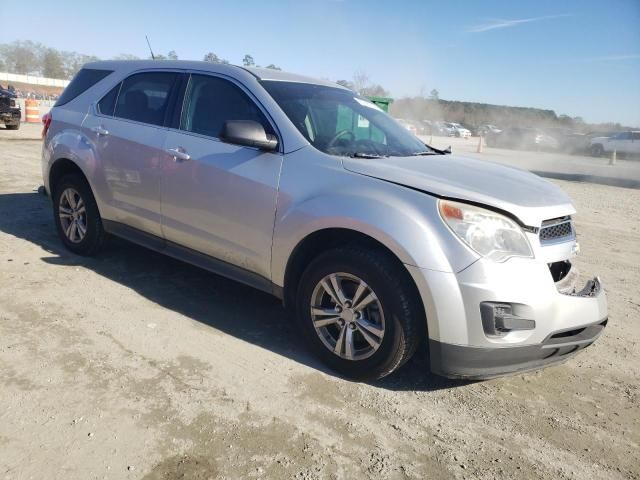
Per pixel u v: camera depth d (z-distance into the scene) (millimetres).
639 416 3277
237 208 3777
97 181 4871
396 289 3102
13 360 3326
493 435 2988
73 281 4676
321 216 3316
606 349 4156
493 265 2955
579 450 2914
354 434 2895
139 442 2686
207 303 4457
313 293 3473
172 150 4211
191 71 4438
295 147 3646
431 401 3270
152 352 3572
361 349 3381
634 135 28875
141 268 5137
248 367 3484
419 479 2602
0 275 4652
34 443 2619
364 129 4238
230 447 2707
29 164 10852
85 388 3098
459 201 3064
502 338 2988
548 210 3201
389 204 3139
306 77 4566
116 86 4996
